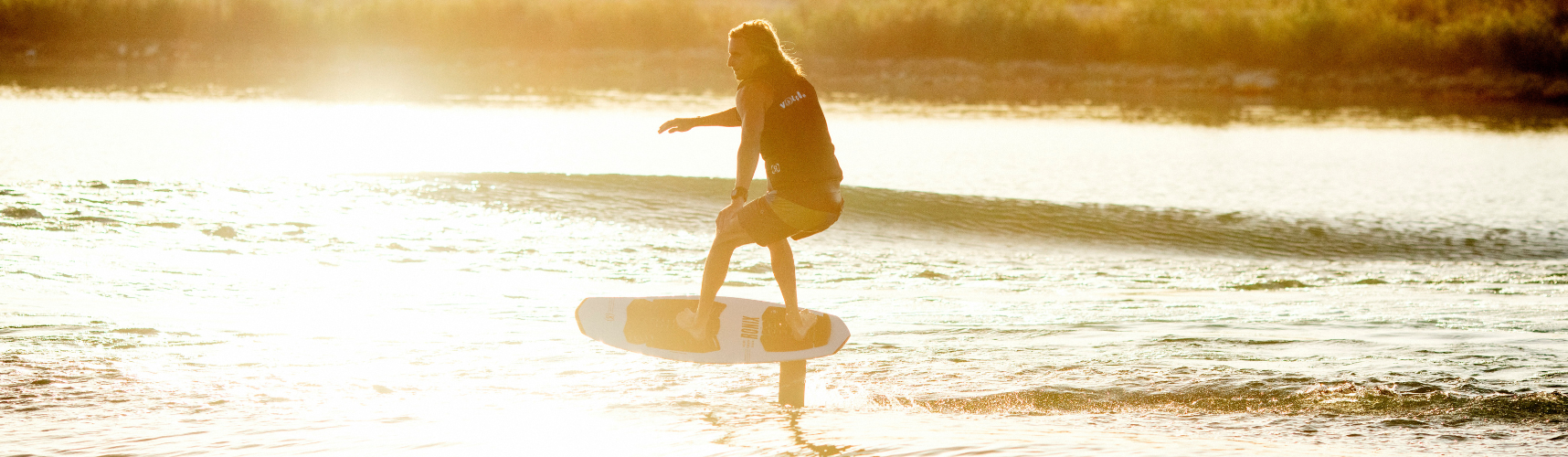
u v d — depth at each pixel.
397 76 164.62
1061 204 40.75
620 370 12.27
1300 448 9.46
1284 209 50.78
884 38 193.38
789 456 8.56
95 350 12.45
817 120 10.30
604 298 11.56
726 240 10.70
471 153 69.62
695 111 104.81
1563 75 176.62
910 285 25.52
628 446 8.99
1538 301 22.11
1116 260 32.09
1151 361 13.17
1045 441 9.10
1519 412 10.81
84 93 103.31
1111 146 81.56
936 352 13.76
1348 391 11.58
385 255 26.56
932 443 8.95
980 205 39.31
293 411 10.31
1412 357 13.42
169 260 22.44
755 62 10.24
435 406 10.62
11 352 12.13
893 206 38.25
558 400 10.92
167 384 11.16
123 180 33.78
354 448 8.87
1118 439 9.43
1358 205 53.69
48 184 32.38
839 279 26.12
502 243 29.20
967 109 116.81
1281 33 186.88
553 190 36.78
